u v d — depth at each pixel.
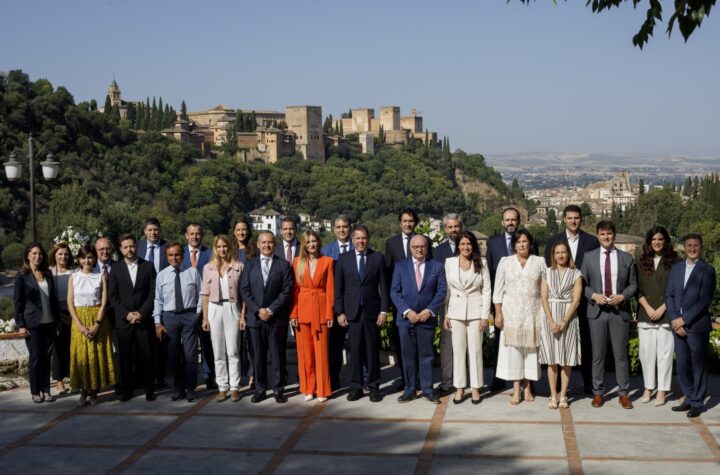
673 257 10.26
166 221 115.12
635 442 8.71
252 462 8.36
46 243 75.06
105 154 132.75
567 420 9.60
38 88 133.12
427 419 9.80
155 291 10.95
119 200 120.62
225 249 11.01
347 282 10.80
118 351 10.99
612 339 10.23
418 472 7.96
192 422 9.89
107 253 11.57
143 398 11.16
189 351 10.94
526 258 10.36
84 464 8.41
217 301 10.88
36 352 10.87
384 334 13.13
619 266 10.20
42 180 101.88
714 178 136.38
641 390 11.08
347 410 10.31
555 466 8.02
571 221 10.78
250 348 11.20
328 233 145.00
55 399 11.13
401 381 11.39
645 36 8.97
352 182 183.38
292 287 10.81
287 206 167.50
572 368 12.34
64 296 11.49
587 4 9.30
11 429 9.72
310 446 8.84
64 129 125.12
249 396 11.16
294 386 11.81
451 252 11.42
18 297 10.80
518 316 10.24
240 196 157.00
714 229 102.62
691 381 9.88
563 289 10.13
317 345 10.73
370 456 8.45
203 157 168.75
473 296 10.52
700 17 7.86
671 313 9.85
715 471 7.80
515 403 10.41
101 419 10.09
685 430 9.12
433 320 10.62
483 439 8.93
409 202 189.88
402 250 11.52
